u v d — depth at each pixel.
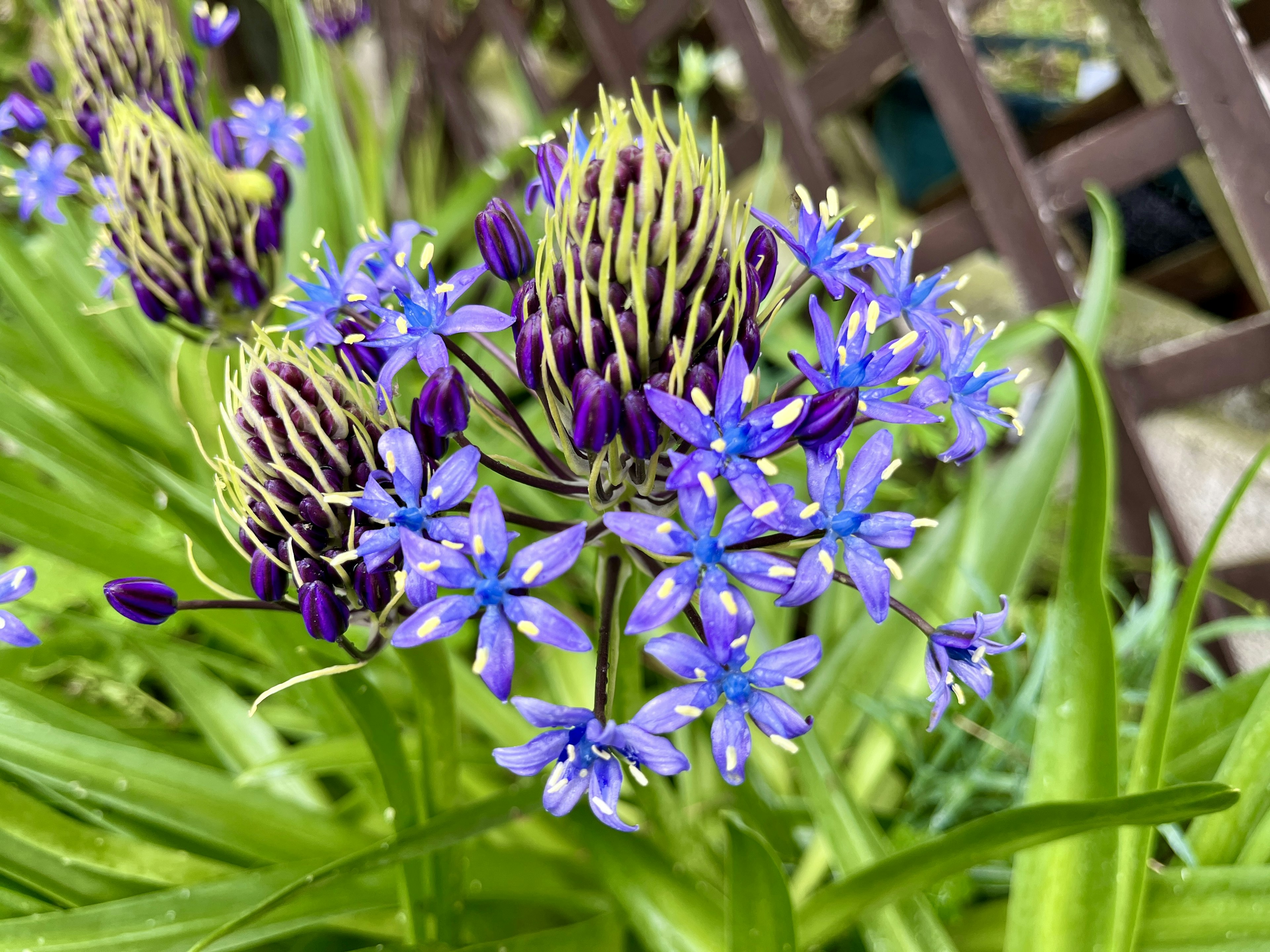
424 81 0.50
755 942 0.14
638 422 0.11
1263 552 0.33
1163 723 0.16
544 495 0.26
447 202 0.35
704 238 0.11
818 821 0.18
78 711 0.24
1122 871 0.17
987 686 0.12
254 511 0.13
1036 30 0.66
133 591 0.12
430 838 0.16
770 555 0.11
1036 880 0.16
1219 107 0.26
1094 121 0.41
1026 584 0.31
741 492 0.11
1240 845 0.18
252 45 0.51
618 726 0.11
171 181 0.18
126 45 0.22
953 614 0.23
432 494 0.12
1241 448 0.35
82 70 0.22
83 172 0.23
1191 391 0.29
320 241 0.14
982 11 0.29
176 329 0.20
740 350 0.11
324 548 0.13
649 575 0.14
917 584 0.24
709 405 0.11
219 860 0.20
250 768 0.20
